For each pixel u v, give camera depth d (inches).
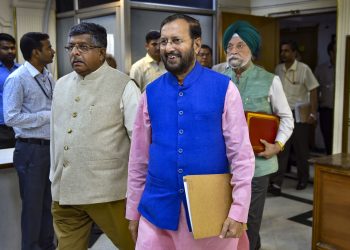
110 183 69.3
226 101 52.4
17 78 90.4
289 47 169.6
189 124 52.1
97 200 68.6
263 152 80.1
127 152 71.6
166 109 53.7
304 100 172.2
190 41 52.2
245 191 51.3
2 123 130.1
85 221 74.9
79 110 69.3
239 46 82.4
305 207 147.5
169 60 52.2
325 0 181.8
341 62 131.3
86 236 76.5
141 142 59.1
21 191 93.5
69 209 72.3
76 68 68.8
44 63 94.3
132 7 152.9
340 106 133.1
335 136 135.5
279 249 110.8
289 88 171.8
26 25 186.7
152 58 142.5
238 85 84.5
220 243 53.2
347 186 88.1
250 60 84.1
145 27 159.0
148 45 141.4
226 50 85.2
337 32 131.3
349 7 127.4
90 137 68.4
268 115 81.2
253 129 79.3
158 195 53.8
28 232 93.2
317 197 93.9
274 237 119.0
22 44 92.4
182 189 52.3
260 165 81.6
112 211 71.1
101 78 70.4
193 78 53.3
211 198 50.9
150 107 55.7
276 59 202.5
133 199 60.2
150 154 55.6
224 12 181.2
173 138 52.7
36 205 93.2
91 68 69.4
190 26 52.3
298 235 120.5
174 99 53.4
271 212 141.7
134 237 61.0
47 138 92.7
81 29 68.1
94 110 68.7
